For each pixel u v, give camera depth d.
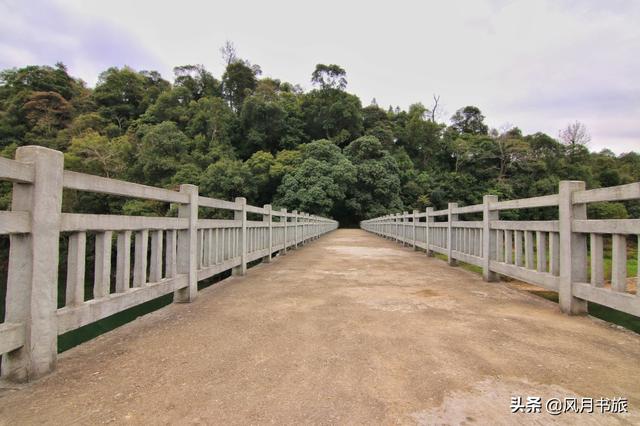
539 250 4.17
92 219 2.60
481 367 2.30
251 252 6.66
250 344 2.74
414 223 10.73
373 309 3.78
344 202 38.69
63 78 42.94
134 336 2.96
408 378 2.14
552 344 2.74
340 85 53.12
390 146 51.03
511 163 42.81
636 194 2.78
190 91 51.62
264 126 45.62
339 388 2.02
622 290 3.01
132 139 32.06
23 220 2.08
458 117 65.19
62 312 2.34
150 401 1.88
